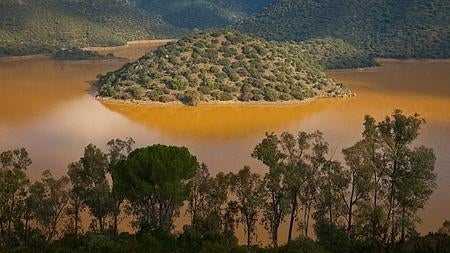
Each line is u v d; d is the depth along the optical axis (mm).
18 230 72938
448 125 161250
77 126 156000
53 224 75312
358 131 153000
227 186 76688
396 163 70125
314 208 84375
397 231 70500
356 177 71625
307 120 170500
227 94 199500
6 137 140500
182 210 90750
